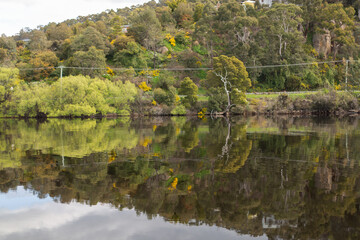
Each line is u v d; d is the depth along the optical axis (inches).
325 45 4033.0
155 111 2696.9
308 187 483.8
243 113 2733.8
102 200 439.5
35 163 657.6
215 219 376.5
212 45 4207.7
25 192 471.8
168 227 357.1
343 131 1274.6
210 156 736.3
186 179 538.9
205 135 1162.6
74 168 615.5
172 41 4229.8
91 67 3189.0
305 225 354.6
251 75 3388.3
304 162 660.1
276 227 350.0
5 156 731.4
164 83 3068.4
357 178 530.9
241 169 603.2
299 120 2005.4
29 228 351.6
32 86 2716.5
